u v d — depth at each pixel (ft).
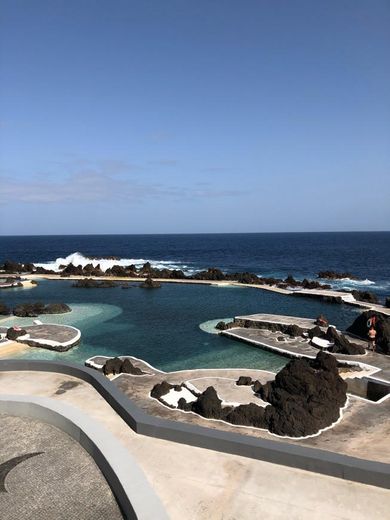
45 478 39.81
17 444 45.44
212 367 111.65
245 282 266.16
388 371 101.45
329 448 63.87
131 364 98.94
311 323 143.23
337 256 487.61
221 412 74.23
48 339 130.00
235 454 43.39
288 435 67.67
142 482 35.96
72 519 34.68
